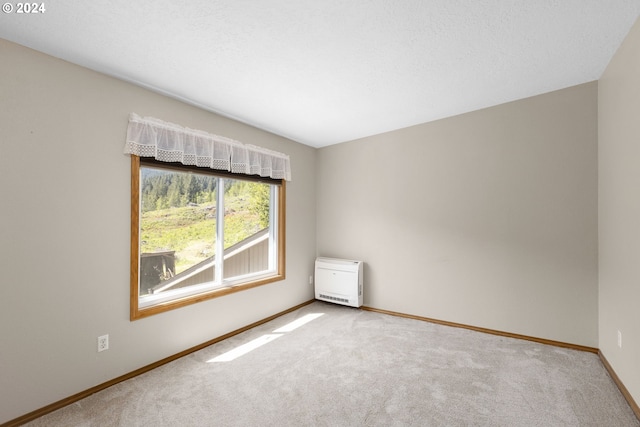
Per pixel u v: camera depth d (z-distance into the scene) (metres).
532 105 2.91
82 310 2.03
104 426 1.73
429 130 3.49
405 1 1.56
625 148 2.03
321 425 1.74
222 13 1.60
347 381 2.21
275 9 1.59
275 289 3.65
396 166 3.73
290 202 3.93
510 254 3.02
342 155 4.18
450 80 2.51
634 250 1.89
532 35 1.92
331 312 3.84
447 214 3.38
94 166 2.10
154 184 2.63
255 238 3.61
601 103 2.53
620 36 1.97
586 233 2.68
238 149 3.15
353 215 4.08
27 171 1.81
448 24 1.77
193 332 2.72
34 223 1.83
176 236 2.79
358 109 3.05
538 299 2.89
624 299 2.05
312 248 4.30
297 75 2.32
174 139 2.54
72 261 1.99
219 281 3.10
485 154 3.15
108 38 1.78
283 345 2.84
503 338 2.99
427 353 2.66
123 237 2.25
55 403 1.89
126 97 2.29
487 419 1.79
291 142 3.98
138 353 2.33
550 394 2.04
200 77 2.28
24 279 1.79
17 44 1.78
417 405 1.92
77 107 2.03
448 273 3.37
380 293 3.86
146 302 2.46
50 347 1.89
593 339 2.65
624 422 1.77
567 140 2.76
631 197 1.94
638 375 1.83
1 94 1.71
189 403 1.94
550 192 2.84
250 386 2.14
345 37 1.86
